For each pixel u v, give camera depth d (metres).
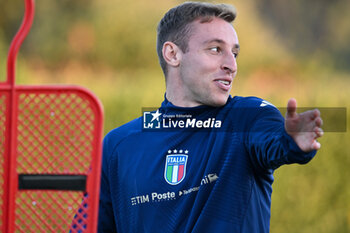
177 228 9.09
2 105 7.93
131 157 9.66
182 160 9.25
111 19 48.50
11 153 7.93
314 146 7.18
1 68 23.31
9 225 8.00
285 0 67.88
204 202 9.00
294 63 53.72
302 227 19.67
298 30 67.62
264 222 9.21
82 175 8.09
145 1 49.16
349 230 19.81
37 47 48.91
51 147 9.09
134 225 9.52
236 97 9.54
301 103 22.50
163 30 9.88
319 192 19.72
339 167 19.73
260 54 53.50
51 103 8.02
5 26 49.97
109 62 47.16
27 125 8.01
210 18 9.41
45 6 50.53
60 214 8.17
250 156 8.91
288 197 19.61
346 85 41.88
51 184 8.08
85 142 8.09
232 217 8.88
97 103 8.02
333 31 69.06
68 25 49.44
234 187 8.94
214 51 9.30
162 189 9.27
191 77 9.32
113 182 9.85
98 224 10.10
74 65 47.19
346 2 72.81
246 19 55.88
